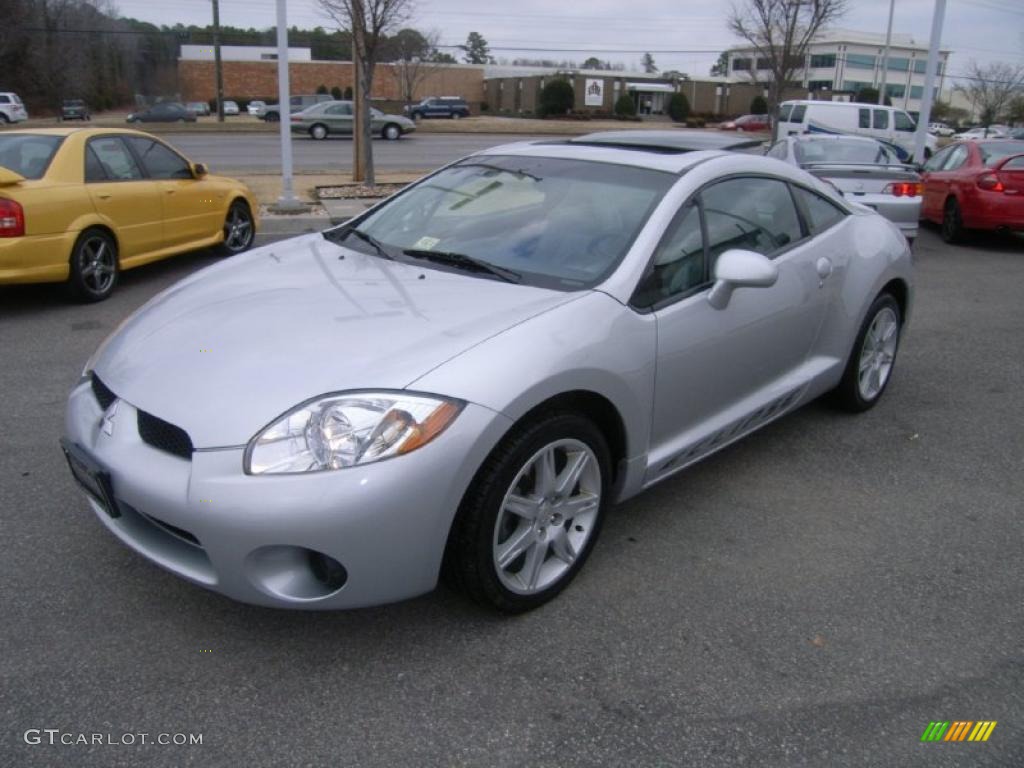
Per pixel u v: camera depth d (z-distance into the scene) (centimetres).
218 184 891
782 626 289
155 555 262
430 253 346
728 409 367
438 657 268
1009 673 269
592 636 280
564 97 6153
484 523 262
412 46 5753
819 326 418
